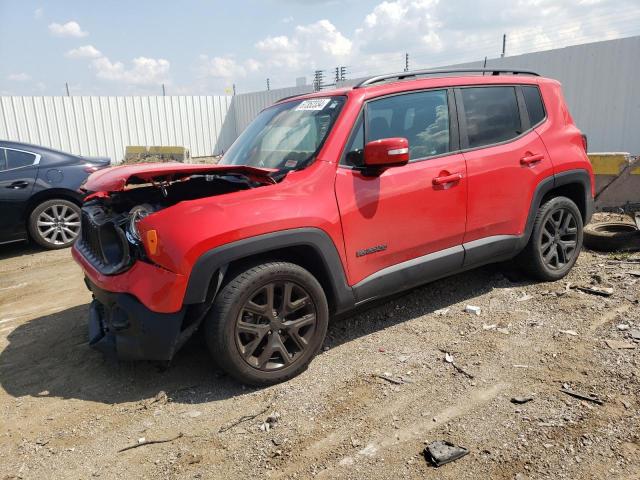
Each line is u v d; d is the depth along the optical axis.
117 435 2.92
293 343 3.43
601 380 3.09
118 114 19.77
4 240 7.29
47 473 2.65
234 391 3.29
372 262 3.63
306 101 4.14
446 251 4.00
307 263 3.53
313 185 3.38
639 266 4.93
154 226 3.06
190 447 2.77
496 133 4.28
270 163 3.81
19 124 17.89
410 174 3.73
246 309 3.17
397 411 2.96
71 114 18.81
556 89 4.82
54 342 4.21
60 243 7.64
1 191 7.09
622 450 2.50
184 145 21.47
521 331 3.82
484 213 4.13
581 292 4.44
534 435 2.66
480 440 2.66
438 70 4.20
